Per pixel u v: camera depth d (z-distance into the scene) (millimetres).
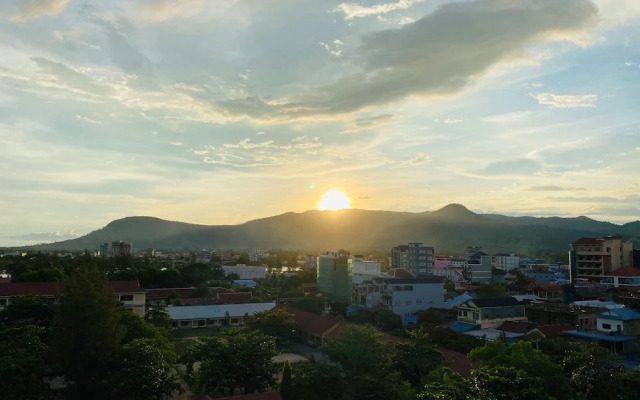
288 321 76000
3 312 53969
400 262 173000
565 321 75438
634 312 66938
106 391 42219
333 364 46875
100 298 44500
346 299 121562
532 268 176375
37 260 131875
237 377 46812
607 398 35844
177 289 122250
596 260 117188
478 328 78688
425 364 46625
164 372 43156
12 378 37594
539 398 29312
